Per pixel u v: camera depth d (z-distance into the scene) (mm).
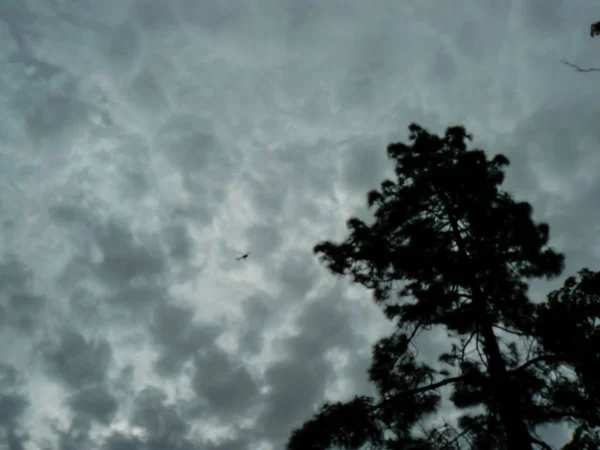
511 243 12211
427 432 10352
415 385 11297
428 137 15188
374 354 11781
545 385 9852
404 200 13625
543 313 10195
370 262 12898
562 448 9641
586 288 10273
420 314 11117
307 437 9352
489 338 10672
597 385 9242
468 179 13156
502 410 9531
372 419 9906
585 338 9602
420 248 12500
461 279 11570
